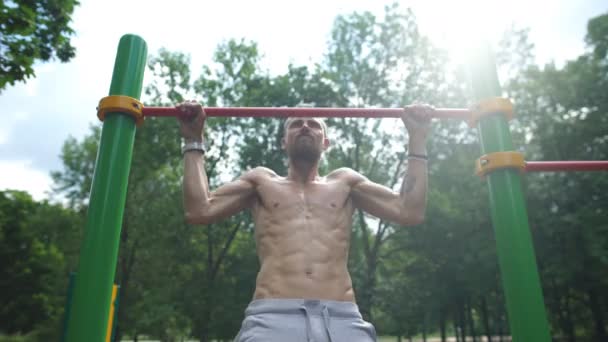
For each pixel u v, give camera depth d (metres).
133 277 23.30
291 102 19.42
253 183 2.46
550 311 24.73
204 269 22.41
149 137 20.86
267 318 1.99
